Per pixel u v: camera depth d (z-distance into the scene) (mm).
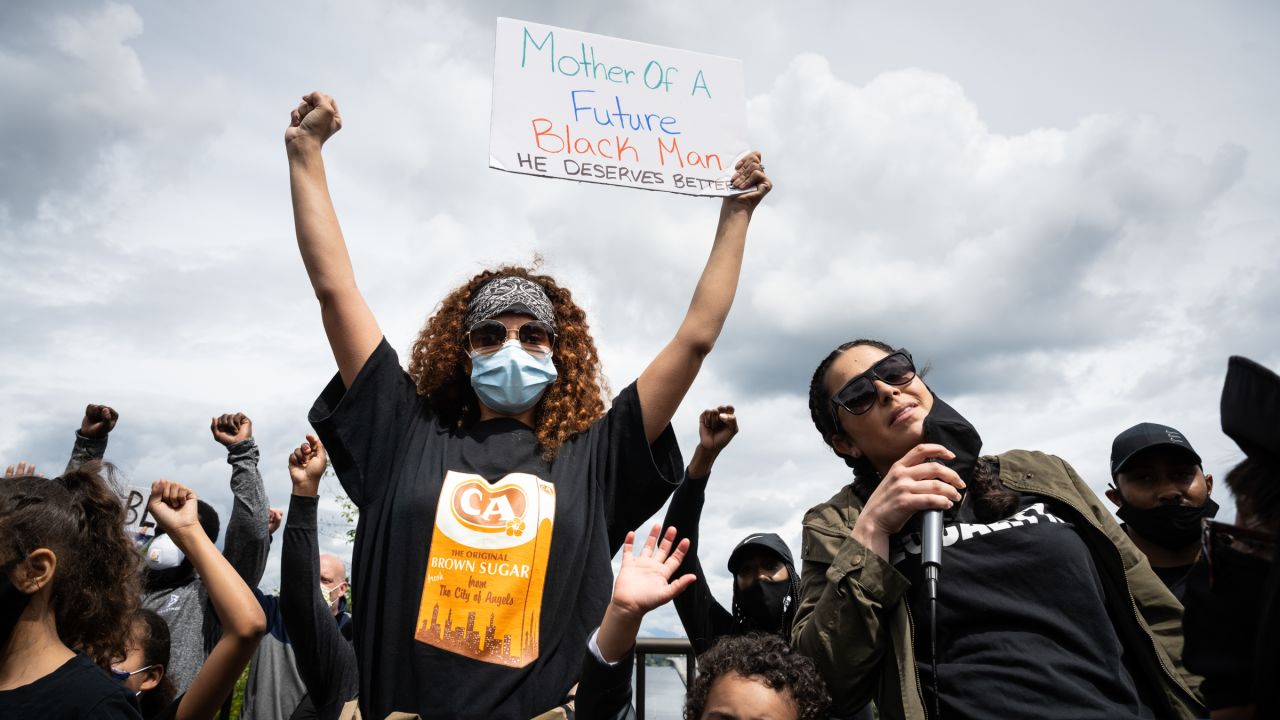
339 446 2549
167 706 2963
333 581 4879
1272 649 1348
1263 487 1511
